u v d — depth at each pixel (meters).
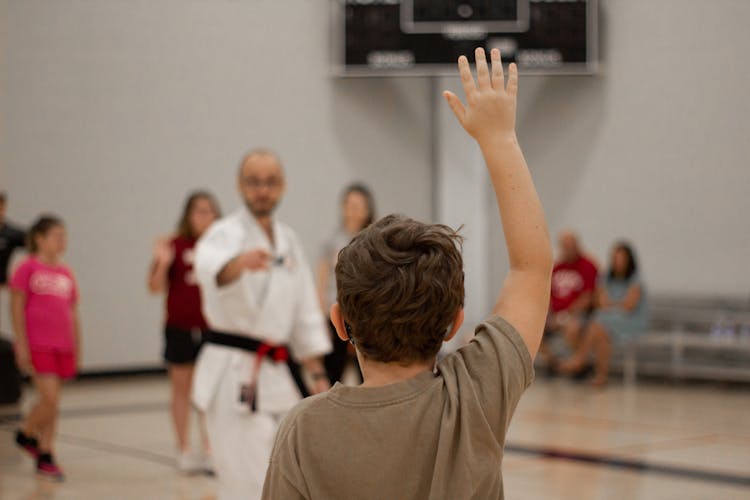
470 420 1.37
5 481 5.93
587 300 11.73
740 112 11.49
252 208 3.93
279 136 13.09
